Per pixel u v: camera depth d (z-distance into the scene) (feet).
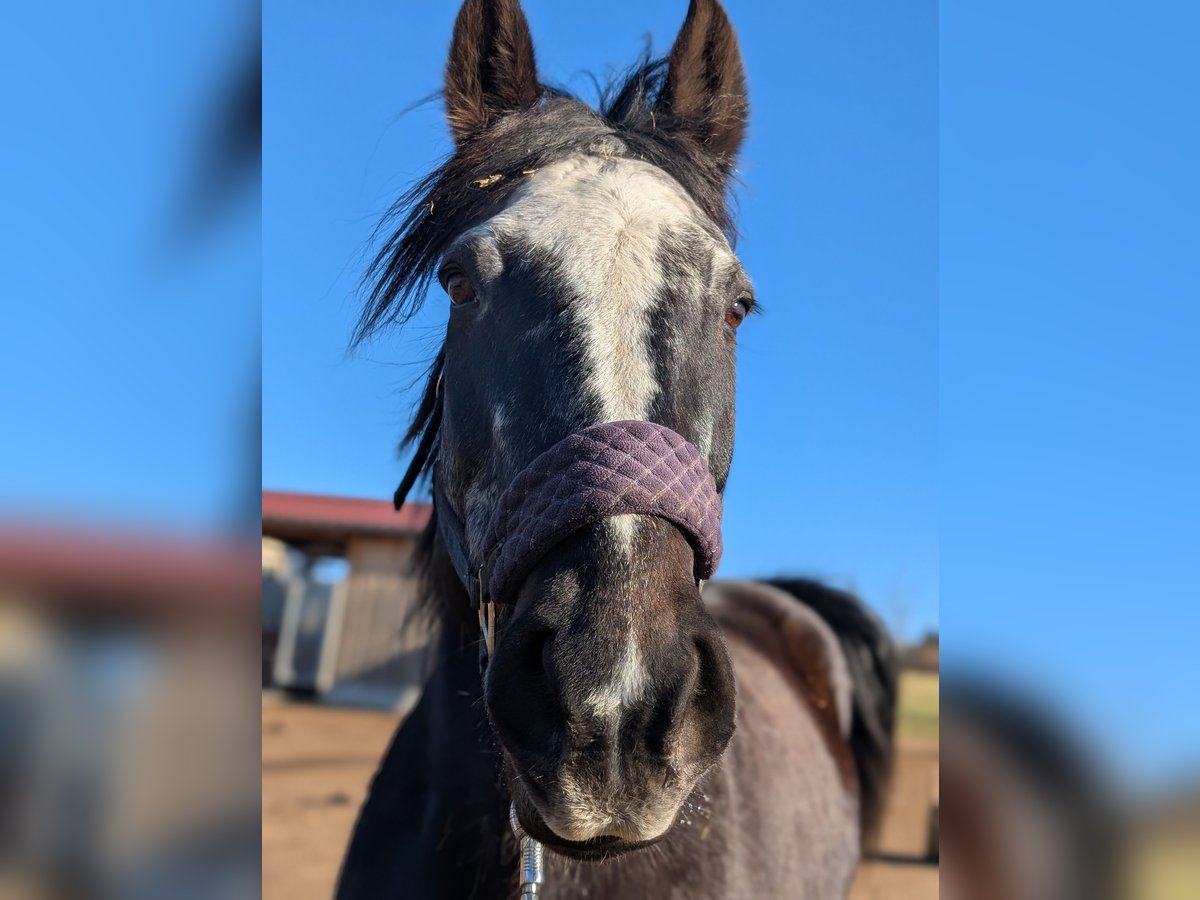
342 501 43.75
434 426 7.10
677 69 7.63
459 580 6.67
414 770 7.06
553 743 4.13
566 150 6.28
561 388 4.84
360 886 6.94
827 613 12.66
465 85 7.07
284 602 43.09
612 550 4.27
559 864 6.17
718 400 5.47
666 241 5.44
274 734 31.71
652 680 4.09
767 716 9.77
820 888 9.46
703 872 6.87
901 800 25.62
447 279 5.96
